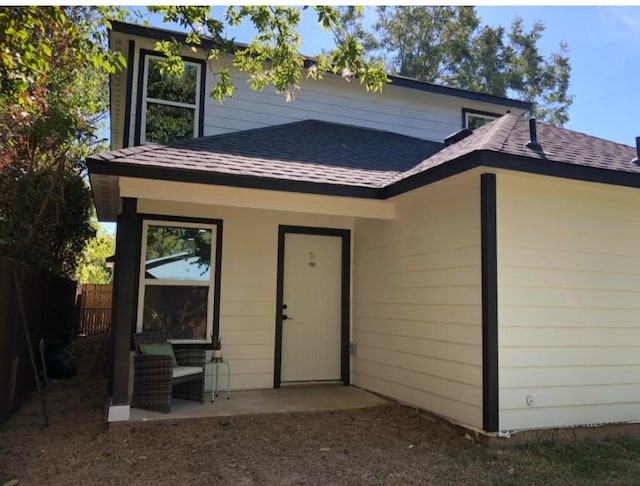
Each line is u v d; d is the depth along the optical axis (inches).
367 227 284.8
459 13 865.5
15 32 178.5
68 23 208.7
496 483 148.3
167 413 210.2
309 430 199.8
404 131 368.2
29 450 172.9
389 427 206.4
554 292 199.5
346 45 209.2
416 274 234.8
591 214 211.6
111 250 852.6
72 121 341.4
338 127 339.0
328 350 292.5
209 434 191.0
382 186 233.3
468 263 199.6
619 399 206.2
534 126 201.8
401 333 244.7
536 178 195.3
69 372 324.5
